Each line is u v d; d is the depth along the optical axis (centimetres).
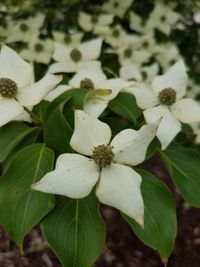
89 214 12
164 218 12
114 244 29
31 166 12
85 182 11
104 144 12
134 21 28
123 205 11
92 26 26
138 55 24
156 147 14
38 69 20
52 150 13
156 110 14
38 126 14
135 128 14
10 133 14
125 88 15
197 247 29
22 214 12
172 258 28
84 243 12
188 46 31
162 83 16
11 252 27
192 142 21
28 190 12
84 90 14
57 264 27
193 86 27
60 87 15
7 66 14
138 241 29
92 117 12
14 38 25
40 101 14
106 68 22
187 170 14
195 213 31
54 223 12
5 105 13
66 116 13
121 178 12
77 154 12
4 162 14
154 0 30
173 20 28
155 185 13
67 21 29
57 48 20
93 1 30
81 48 20
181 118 15
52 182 11
